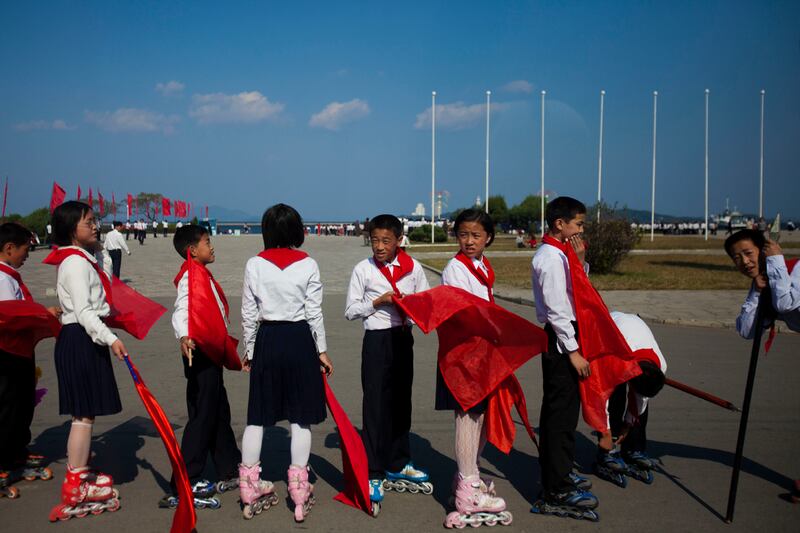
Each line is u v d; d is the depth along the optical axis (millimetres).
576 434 5262
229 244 44688
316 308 3844
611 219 19812
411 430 5309
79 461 3717
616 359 3635
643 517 3695
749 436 5121
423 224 51938
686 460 4617
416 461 4625
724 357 8062
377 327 4035
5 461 4227
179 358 7996
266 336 3754
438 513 3791
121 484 4188
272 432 5262
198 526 3592
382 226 4027
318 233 77000
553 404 3703
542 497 3838
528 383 6891
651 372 3873
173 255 31047
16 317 3871
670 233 68750
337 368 7527
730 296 14086
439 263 24750
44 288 15297
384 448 4039
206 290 3850
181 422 5461
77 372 3695
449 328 3645
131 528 3551
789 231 69125
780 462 4566
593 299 3605
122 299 4246
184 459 3799
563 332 3562
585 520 3650
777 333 9742
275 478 4324
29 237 4340
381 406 4004
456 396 3547
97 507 3725
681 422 5480
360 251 35250
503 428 3654
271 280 3742
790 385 6656
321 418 3811
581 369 3582
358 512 3797
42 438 5062
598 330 3619
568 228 3736
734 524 3594
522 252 34281
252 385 3766
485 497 3582
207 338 3746
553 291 3590
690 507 3830
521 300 13109
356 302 4078
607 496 4016
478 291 3881
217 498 3957
